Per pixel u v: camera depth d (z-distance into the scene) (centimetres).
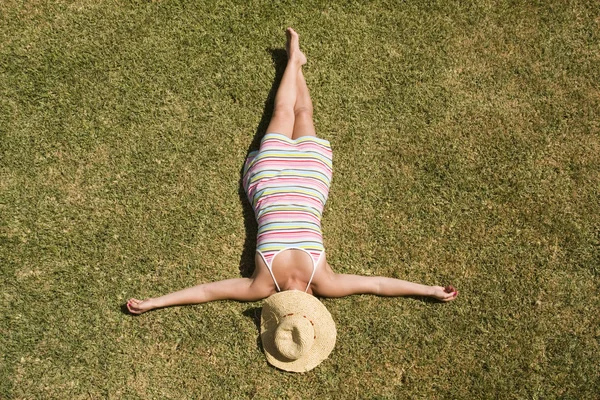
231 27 458
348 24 464
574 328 410
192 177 430
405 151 441
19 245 409
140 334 401
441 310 413
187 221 422
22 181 421
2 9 452
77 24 453
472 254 424
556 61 464
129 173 427
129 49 450
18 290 402
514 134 446
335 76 454
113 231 417
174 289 411
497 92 455
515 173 439
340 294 398
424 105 450
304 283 386
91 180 425
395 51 461
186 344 402
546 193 435
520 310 413
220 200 428
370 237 426
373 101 450
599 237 428
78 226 416
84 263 410
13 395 383
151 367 397
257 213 399
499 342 408
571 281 418
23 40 448
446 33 465
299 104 434
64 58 446
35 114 434
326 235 425
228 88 447
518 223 429
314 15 464
